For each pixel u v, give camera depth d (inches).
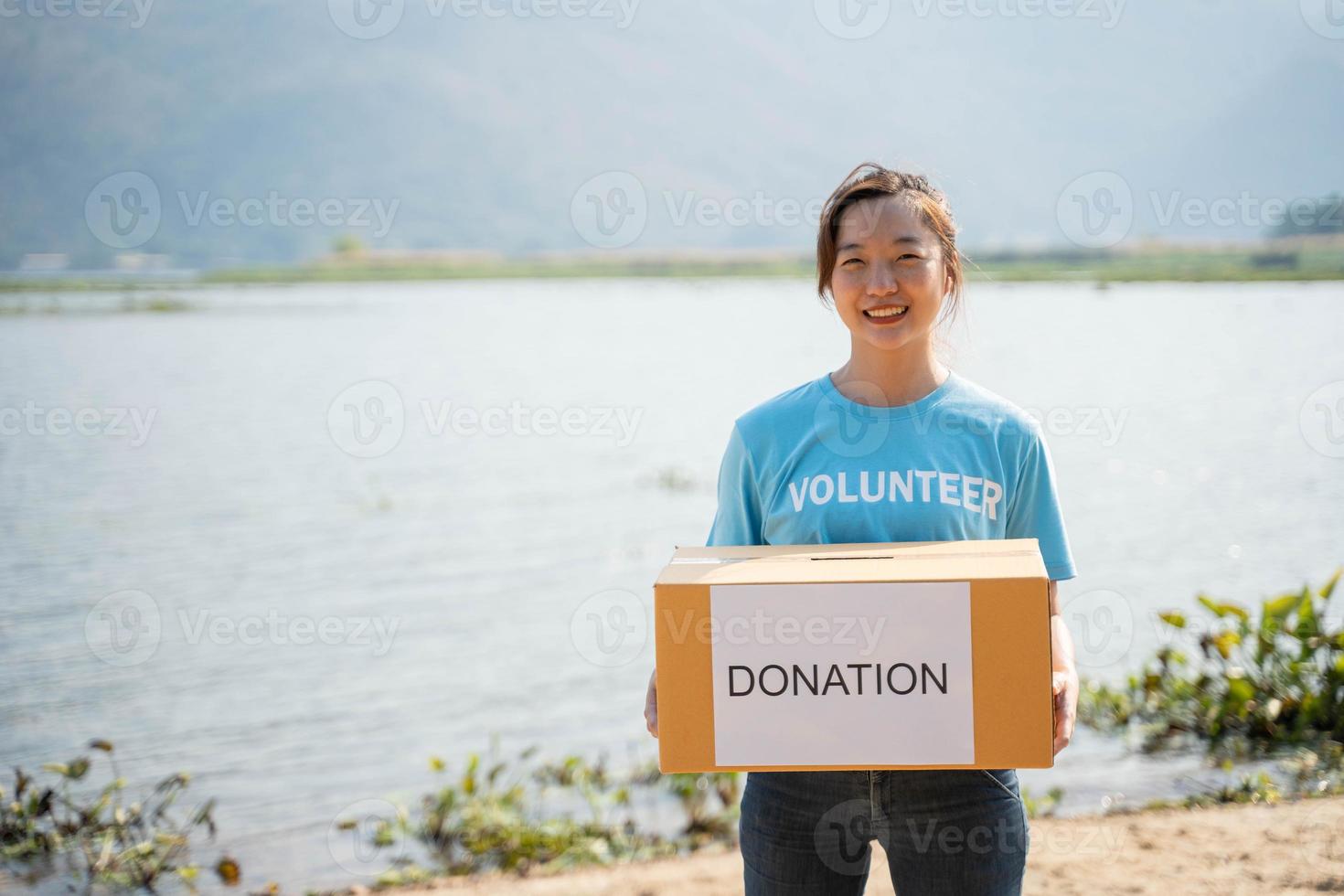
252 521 494.9
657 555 426.6
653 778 208.1
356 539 458.0
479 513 510.3
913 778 67.8
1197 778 181.5
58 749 237.0
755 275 3304.6
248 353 1191.6
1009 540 70.2
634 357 1117.1
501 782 211.8
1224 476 502.0
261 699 268.7
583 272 3693.4
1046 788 183.0
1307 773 177.0
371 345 1300.4
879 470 72.4
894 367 73.8
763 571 66.0
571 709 261.1
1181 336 922.7
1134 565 365.4
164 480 593.9
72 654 307.4
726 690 65.0
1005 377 759.7
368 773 219.6
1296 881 128.6
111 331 1457.9
